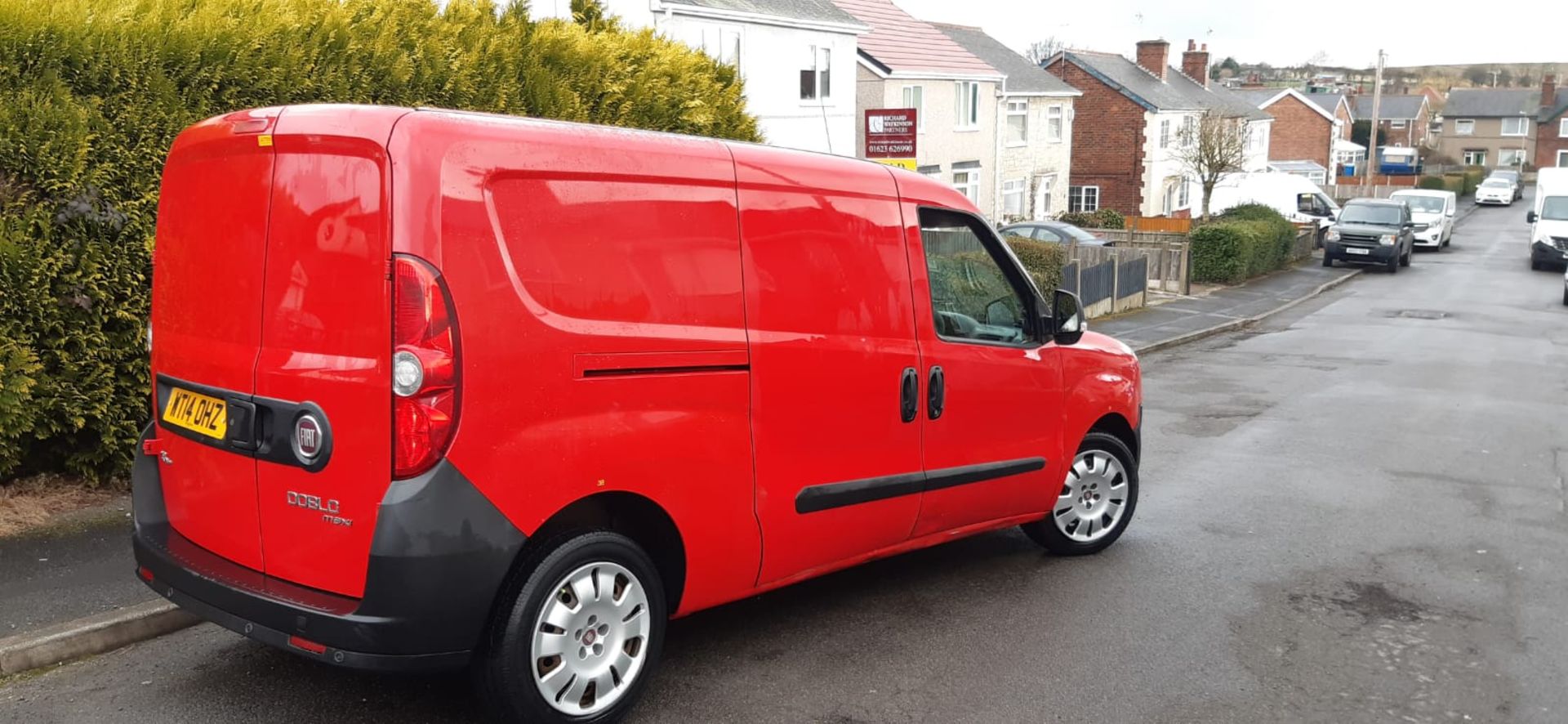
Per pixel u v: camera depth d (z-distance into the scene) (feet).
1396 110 355.56
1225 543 21.75
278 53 21.80
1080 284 62.28
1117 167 151.23
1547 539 22.49
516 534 11.78
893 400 16.14
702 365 13.52
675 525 13.52
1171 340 57.31
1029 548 21.21
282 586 12.17
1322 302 83.25
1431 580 19.77
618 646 13.04
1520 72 474.08
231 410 12.49
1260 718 14.12
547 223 12.02
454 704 13.67
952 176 115.96
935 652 15.96
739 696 14.29
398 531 11.15
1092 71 150.30
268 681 14.24
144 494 13.94
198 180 13.04
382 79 24.00
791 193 14.80
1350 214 111.45
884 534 16.51
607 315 12.55
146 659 14.83
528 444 11.82
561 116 28.35
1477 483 27.22
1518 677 15.62
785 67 89.15
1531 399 40.40
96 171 19.45
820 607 17.70
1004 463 18.21
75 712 13.26
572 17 35.37
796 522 14.98
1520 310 76.79
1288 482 26.96
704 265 13.61
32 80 19.01
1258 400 39.63
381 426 11.22
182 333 13.34
